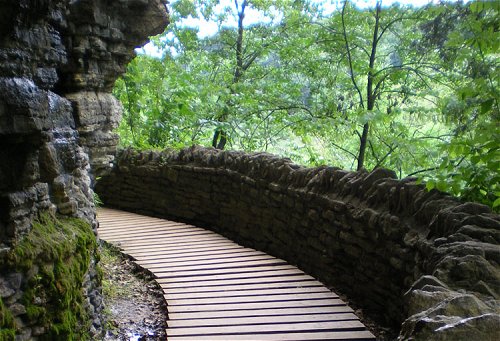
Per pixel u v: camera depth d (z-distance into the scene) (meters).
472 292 2.63
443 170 4.27
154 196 9.38
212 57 13.43
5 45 2.53
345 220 5.31
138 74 10.76
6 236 2.61
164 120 12.26
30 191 2.78
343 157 12.57
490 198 4.13
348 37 10.41
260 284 5.71
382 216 4.62
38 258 2.83
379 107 10.55
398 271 4.39
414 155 7.76
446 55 8.09
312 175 6.25
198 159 8.64
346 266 5.38
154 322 4.76
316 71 11.84
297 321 4.64
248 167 7.48
